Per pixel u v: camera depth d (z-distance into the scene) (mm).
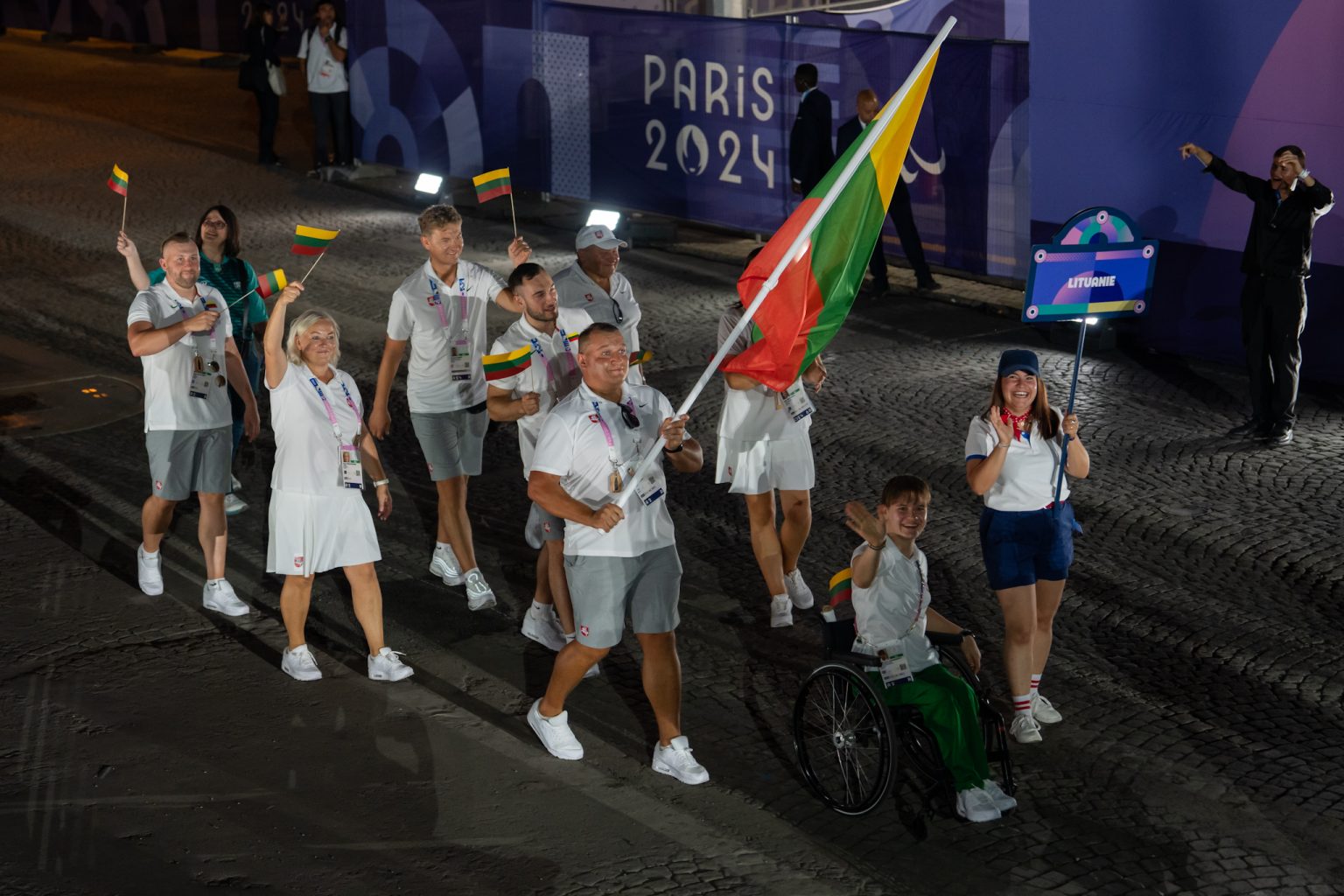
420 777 6074
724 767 6227
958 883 5402
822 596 7941
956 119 14109
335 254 15320
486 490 9547
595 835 5676
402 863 5441
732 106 15695
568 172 17547
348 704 6699
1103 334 12656
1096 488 9453
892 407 11078
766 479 7383
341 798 5891
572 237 16578
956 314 13867
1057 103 12828
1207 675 7047
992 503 6336
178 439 7324
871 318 13742
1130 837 5699
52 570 8031
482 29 17750
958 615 7723
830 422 10734
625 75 16625
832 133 15133
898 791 6043
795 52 15055
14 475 9391
